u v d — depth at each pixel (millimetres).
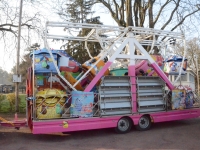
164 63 11742
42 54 8336
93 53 31141
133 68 9562
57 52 8594
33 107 7801
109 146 7348
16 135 8750
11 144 7555
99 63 9352
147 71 10508
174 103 10188
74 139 8211
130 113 9219
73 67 9273
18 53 16578
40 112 7844
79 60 32406
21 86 44094
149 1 17859
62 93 8242
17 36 17625
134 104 9328
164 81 10102
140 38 11336
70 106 8352
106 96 8766
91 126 8320
